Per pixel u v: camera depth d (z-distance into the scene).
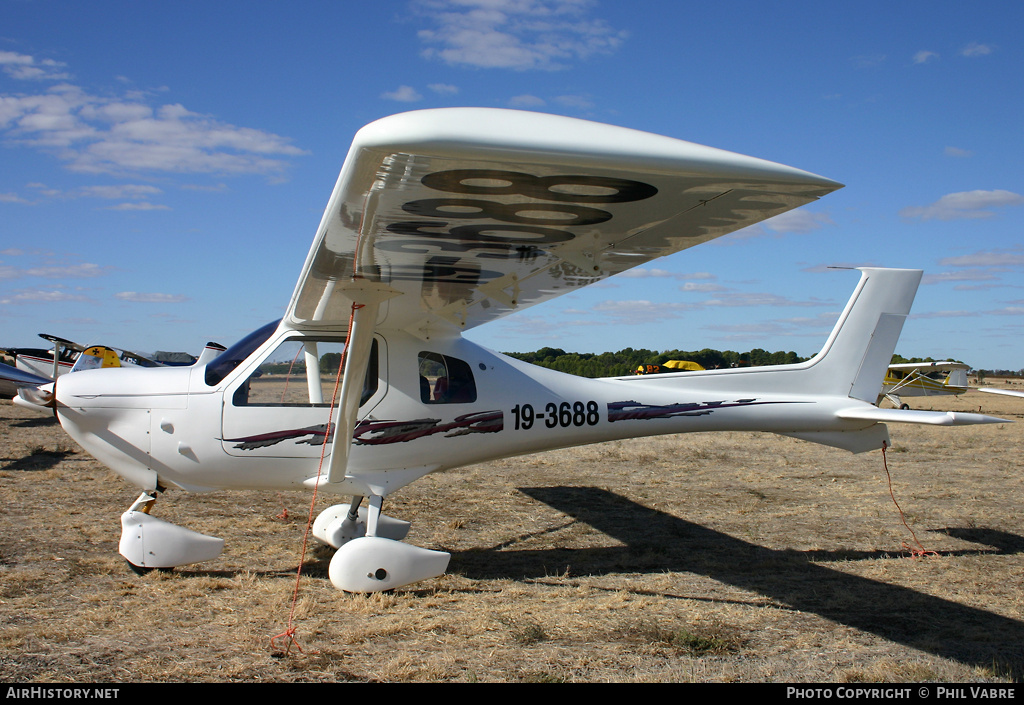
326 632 3.59
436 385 4.99
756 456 10.98
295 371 4.75
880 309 5.98
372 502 4.71
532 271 3.93
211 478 4.64
